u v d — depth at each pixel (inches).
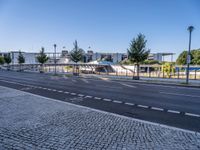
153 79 1074.1
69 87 717.3
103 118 297.9
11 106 368.5
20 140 209.2
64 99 475.2
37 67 2687.0
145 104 424.5
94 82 948.6
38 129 243.4
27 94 510.9
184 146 199.0
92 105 409.7
